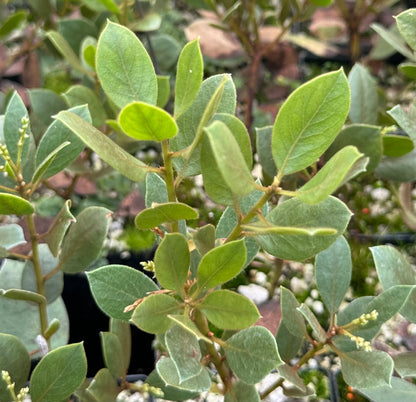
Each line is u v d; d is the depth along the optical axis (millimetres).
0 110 433
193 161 213
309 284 482
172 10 739
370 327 246
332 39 606
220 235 247
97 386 285
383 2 567
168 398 305
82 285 457
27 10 693
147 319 199
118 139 439
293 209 202
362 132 328
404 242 509
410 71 345
